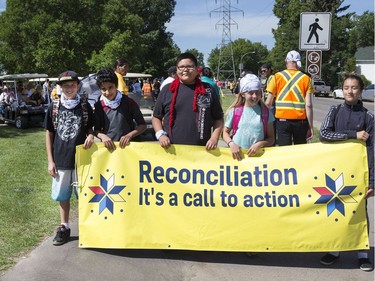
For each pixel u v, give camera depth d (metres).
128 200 4.68
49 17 25.48
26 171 8.28
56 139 4.84
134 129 5.07
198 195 4.62
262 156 4.64
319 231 4.48
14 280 4.09
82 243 4.66
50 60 25.34
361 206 4.48
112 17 34.06
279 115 6.81
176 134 4.73
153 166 4.70
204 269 4.44
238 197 4.58
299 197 4.52
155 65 63.12
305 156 4.59
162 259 4.64
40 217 5.72
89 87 11.80
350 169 4.49
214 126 4.83
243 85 4.68
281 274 4.34
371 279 4.25
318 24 9.70
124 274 4.29
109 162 4.73
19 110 16.06
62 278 4.16
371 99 36.47
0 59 26.94
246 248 4.55
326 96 47.75
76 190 4.86
